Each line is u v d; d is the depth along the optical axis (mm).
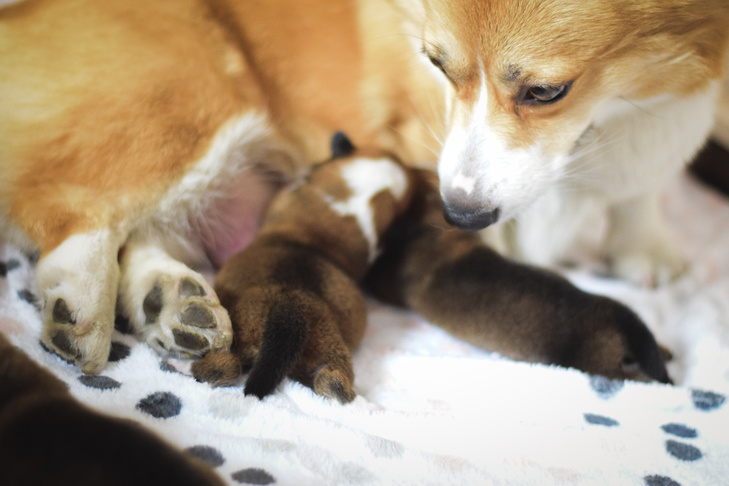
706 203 846
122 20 662
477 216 627
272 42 713
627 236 761
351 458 541
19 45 648
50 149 638
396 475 535
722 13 616
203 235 704
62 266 614
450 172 628
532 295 631
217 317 593
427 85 708
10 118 638
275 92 724
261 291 605
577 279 747
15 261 654
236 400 563
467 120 624
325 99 735
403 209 695
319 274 625
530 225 721
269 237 654
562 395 601
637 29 600
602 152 688
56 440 492
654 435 575
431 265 668
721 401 597
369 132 749
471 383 609
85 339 592
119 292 633
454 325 651
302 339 583
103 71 648
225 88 681
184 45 670
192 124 665
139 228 656
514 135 619
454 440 564
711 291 723
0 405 517
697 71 645
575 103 620
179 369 599
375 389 606
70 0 668
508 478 538
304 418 559
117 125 646
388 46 708
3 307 623
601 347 613
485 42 588
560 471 544
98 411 520
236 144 690
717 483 543
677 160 708
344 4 707
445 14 597
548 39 582
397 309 693
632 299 718
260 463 532
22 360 543
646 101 653
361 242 670
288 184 743
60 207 633
